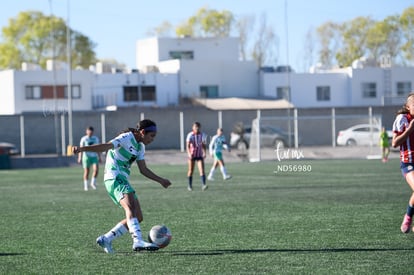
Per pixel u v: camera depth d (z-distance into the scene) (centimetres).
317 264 2075
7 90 13250
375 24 18688
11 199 4594
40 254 2356
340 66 16762
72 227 3055
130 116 11288
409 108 2412
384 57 15100
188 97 13725
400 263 2069
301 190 4816
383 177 5928
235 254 2270
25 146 10925
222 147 6166
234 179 6169
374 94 14500
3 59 19425
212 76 14250
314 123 11450
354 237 2573
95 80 13650
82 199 4494
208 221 3152
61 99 13188
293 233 2711
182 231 2831
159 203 4069
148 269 2052
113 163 2283
